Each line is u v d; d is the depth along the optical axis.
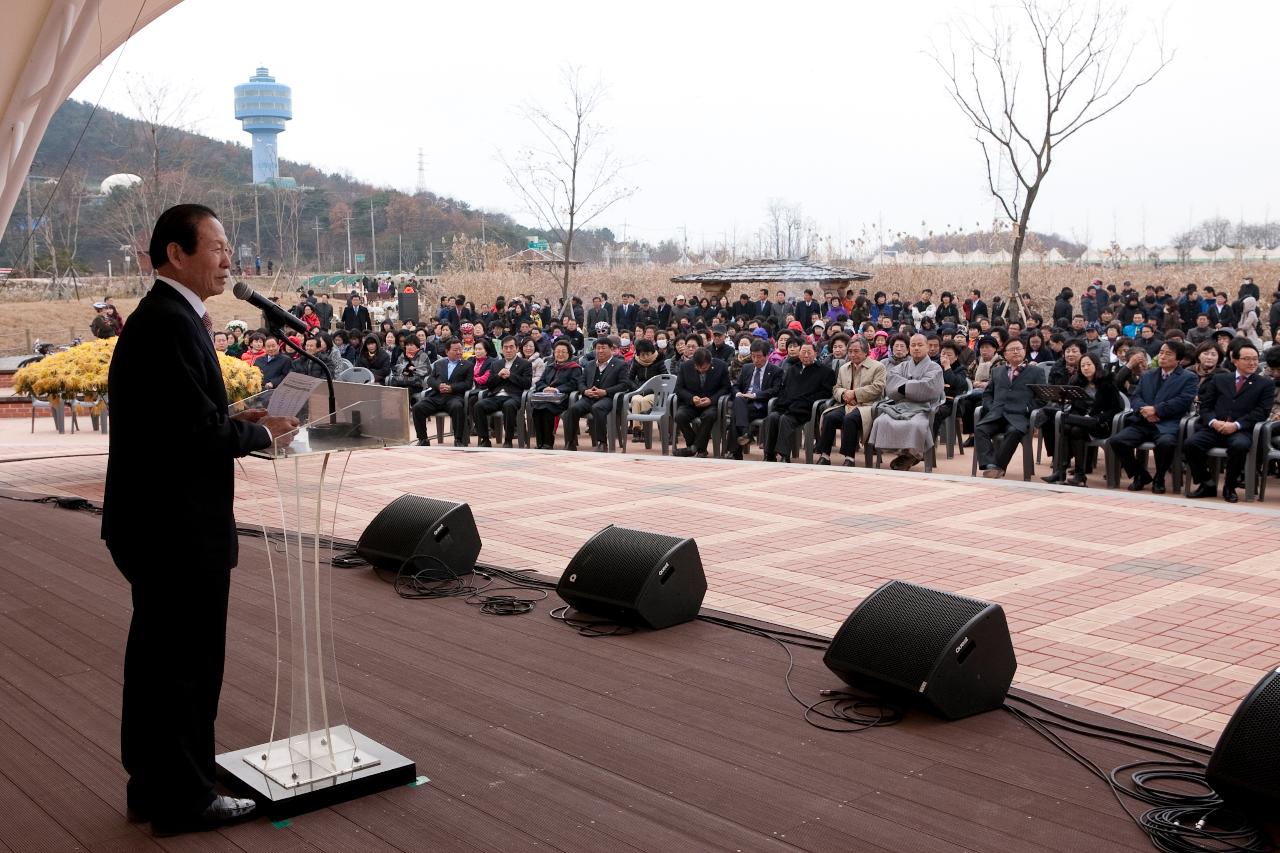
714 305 26.06
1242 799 3.39
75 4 12.34
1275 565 7.02
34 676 4.94
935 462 12.28
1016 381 11.06
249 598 6.28
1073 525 8.34
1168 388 10.09
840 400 11.95
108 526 3.22
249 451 3.20
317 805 3.53
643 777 3.78
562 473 11.19
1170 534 8.00
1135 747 4.07
